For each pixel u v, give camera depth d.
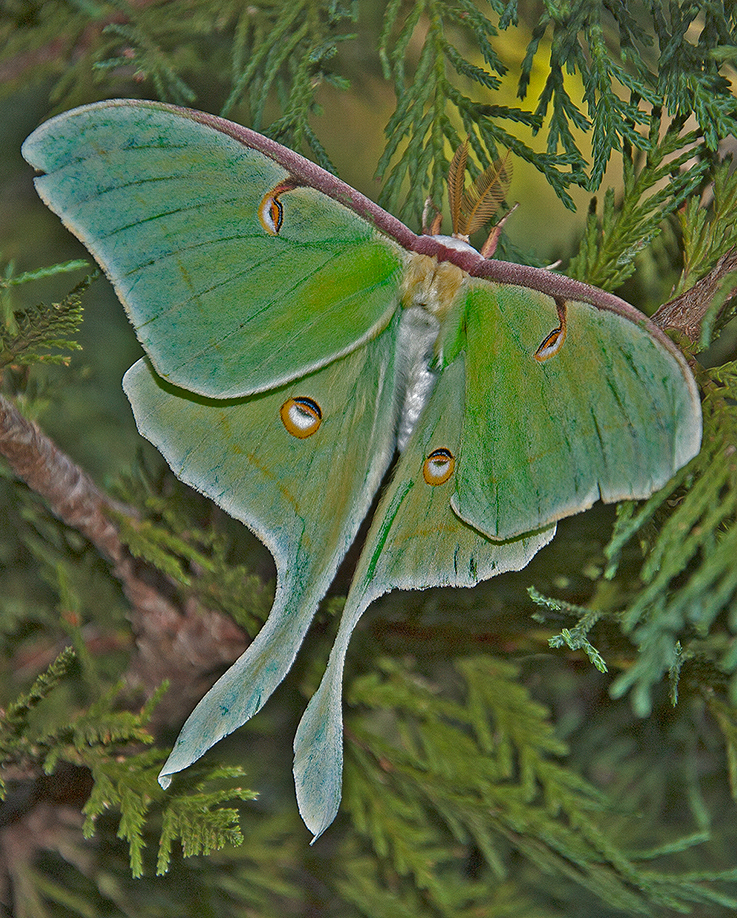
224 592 0.52
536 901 0.54
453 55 0.51
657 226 0.51
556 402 0.49
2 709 0.52
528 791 0.52
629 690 0.53
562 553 0.52
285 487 0.49
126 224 0.48
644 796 0.54
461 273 0.49
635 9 0.56
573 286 0.49
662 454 0.48
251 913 0.53
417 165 0.51
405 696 0.52
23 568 0.54
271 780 0.54
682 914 0.54
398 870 0.52
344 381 0.49
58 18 0.52
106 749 0.51
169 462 0.49
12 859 0.53
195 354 0.48
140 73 0.52
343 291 0.49
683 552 0.48
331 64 0.56
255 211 0.48
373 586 0.49
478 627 0.52
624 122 0.50
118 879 0.53
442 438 0.49
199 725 0.48
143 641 0.53
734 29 0.51
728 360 0.52
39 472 0.50
